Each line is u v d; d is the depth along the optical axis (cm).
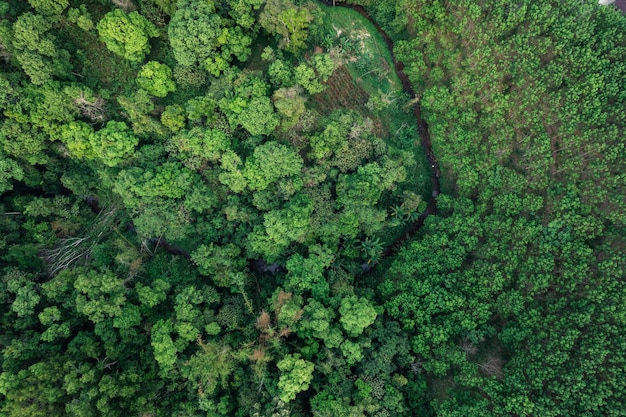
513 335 4050
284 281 4353
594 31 4234
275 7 4191
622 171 4038
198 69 4425
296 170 4278
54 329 3850
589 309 3794
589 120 4166
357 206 4347
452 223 4416
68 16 4306
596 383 3619
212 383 3781
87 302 3897
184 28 4072
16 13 4044
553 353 3781
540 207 4216
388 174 4372
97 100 4275
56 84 4103
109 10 4462
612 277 3850
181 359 3981
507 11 4341
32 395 3438
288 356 3806
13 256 4138
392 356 4059
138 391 3756
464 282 4256
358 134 4409
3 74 3931
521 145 4422
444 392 4150
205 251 4344
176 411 3828
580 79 4250
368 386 3872
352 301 4041
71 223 4441
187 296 4103
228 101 4250
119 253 4372
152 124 4253
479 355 4153
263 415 3772
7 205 4291
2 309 4025
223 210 4472
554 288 4091
